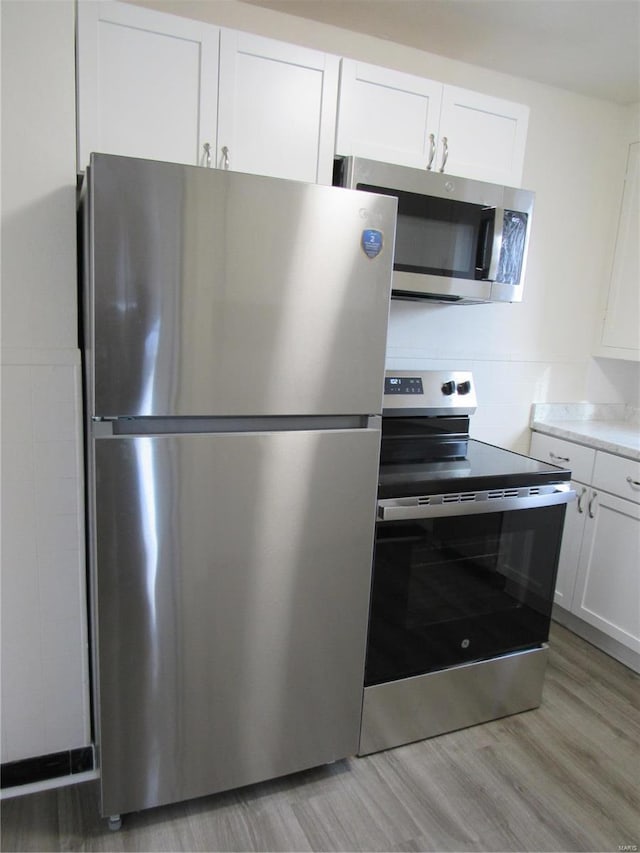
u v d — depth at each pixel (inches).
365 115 72.6
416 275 76.8
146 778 59.5
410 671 72.6
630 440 95.7
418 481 67.8
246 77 65.4
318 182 71.1
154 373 51.8
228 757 62.5
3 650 62.2
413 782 68.7
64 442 60.5
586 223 109.0
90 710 67.6
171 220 50.2
